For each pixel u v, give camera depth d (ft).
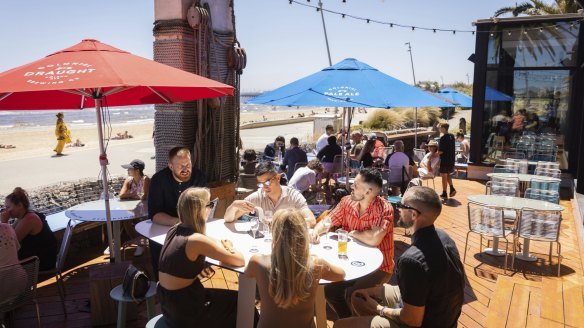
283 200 12.94
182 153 12.21
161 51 17.15
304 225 7.32
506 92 34.81
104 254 17.81
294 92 17.06
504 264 16.87
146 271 16.12
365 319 8.73
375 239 10.61
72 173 43.88
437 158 28.17
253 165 24.45
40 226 13.10
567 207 26.84
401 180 23.12
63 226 17.24
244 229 11.65
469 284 15.14
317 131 64.95
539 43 33.42
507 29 34.09
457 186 32.73
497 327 11.30
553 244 19.65
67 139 60.64
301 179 19.93
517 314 12.05
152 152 61.31
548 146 34.06
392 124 69.36
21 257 12.74
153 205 12.36
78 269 16.29
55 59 10.13
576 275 15.83
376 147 31.91
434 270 7.38
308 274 7.25
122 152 61.52
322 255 9.84
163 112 17.65
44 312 12.90
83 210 14.87
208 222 12.36
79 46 10.81
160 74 10.23
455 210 25.64
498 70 34.73
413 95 16.85
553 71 33.27
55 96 13.32
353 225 11.52
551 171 26.35
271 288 7.25
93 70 9.37
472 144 35.94
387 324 8.43
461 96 42.91
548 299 13.09
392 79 18.08
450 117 86.63
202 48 17.47
